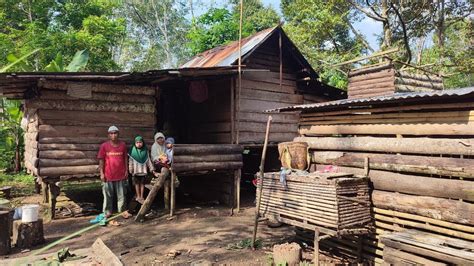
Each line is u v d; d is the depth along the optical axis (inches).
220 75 413.1
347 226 199.6
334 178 206.1
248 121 439.2
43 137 334.6
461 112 173.6
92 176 354.6
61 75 306.8
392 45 828.6
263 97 455.8
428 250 155.9
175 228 309.9
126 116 375.6
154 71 334.6
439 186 181.5
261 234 290.4
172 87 486.6
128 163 354.3
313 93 520.4
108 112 366.0
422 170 189.5
